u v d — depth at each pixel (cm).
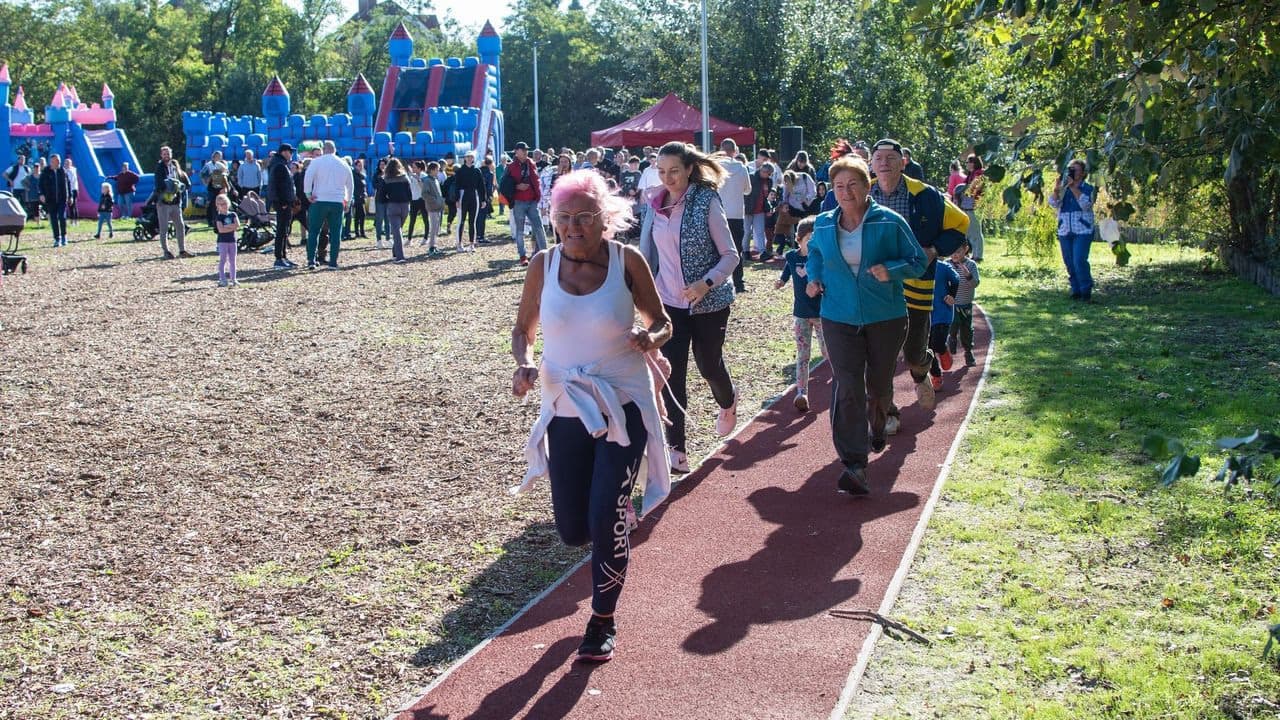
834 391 660
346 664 460
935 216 733
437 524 636
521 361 473
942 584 525
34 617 507
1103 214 448
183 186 2258
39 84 7094
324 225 2047
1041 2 438
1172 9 414
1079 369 998
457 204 2448
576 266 463
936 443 773
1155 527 591
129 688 439
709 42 3950
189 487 708
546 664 454
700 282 669
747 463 745
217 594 535
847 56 3853
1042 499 639
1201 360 1027
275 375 1056
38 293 1656
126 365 1106
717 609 505
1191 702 409
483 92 4494
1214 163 800
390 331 1303
